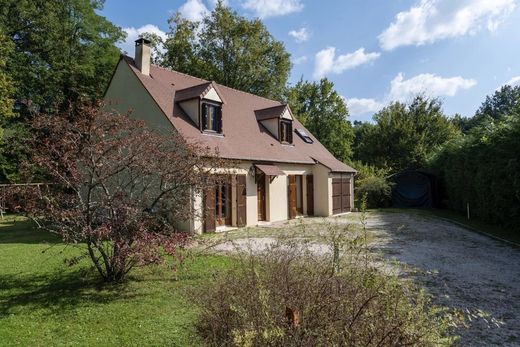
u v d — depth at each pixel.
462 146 19.50
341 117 45.66
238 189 16.23
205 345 3.86
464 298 6.21
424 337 2.75
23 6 25.61
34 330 5.28
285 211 19.58
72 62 26.94
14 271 8.34
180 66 33.59
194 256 8.48
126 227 6.92
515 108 13.53
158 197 7.46
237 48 33.25
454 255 9.68
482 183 15.68
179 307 6.04
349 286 3.28
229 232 14.48
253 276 3.88
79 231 6.97
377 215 21.05
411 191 26.97
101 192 7.46
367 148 42.31
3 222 19.27
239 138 17.95
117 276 7.43
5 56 23.80
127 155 7.29
